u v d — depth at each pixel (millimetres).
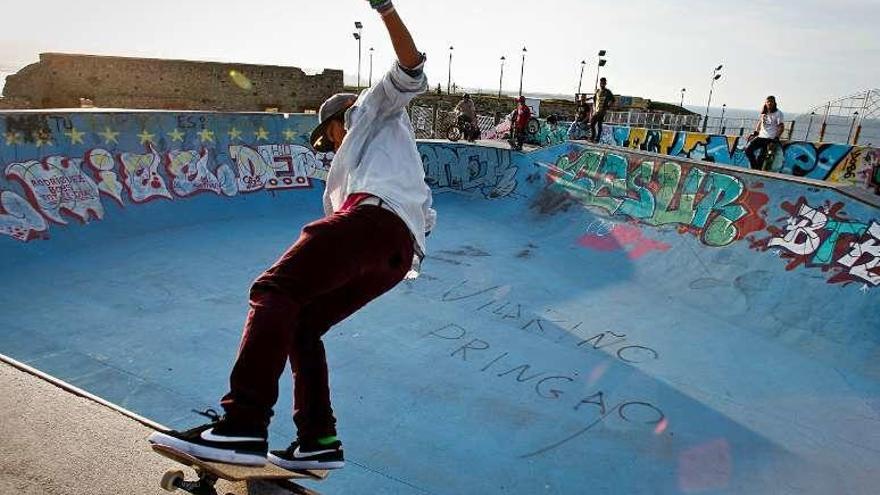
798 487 4570
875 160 13102
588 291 8852
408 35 1766
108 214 9547
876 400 5922
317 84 35062
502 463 4680
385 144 1878
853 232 7719
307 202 12711
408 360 6332
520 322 7566
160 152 10656
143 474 1808
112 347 6078
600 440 5066
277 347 1511
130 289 7598
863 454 5039
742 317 7836
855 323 7066
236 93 32562
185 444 1431
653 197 10625
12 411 2088
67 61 27922
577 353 6742
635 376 6242
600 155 12219
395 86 1843
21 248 8141
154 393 5344
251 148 12242
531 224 12297
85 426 2039
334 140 2139
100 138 9789
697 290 8625
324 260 1592
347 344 6605
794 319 7461
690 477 4633
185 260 8836
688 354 6836
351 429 5000
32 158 8836
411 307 7805
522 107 16469
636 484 4520
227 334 6594
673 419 5445
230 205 11492
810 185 8430
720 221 9289
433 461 4648
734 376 6336
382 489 4266
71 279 7715
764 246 8555
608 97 16859
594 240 10844
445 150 15281
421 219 1904
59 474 1777
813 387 6156
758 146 15297
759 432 5297
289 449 1859
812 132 16609
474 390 5789
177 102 31125
